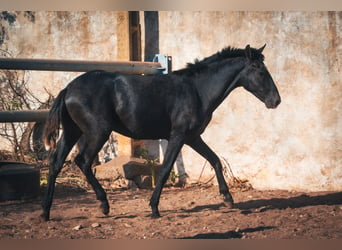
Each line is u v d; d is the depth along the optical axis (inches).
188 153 312.5
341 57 272.2
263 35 290.0
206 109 232.7
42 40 356.8
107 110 221.5
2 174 252.4
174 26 316.5
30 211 236.7
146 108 225.9
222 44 301.3
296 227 209.6
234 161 299.6
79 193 280.5
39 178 268.4
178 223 215.6
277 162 287.9
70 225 212.2
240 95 296.4
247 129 295.1
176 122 226.7
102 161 340.2
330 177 277.0
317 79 276.8
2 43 363.6
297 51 281.1
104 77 224.8
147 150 319.9
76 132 227.8
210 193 284.2
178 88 229.0
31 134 350.0
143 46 331.0
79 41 348.2
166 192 289.4
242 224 214.4
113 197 271.6
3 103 344.2
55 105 217.8
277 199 264.7
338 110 274.2
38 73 359.3
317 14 276.1
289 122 284.2
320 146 278.1
